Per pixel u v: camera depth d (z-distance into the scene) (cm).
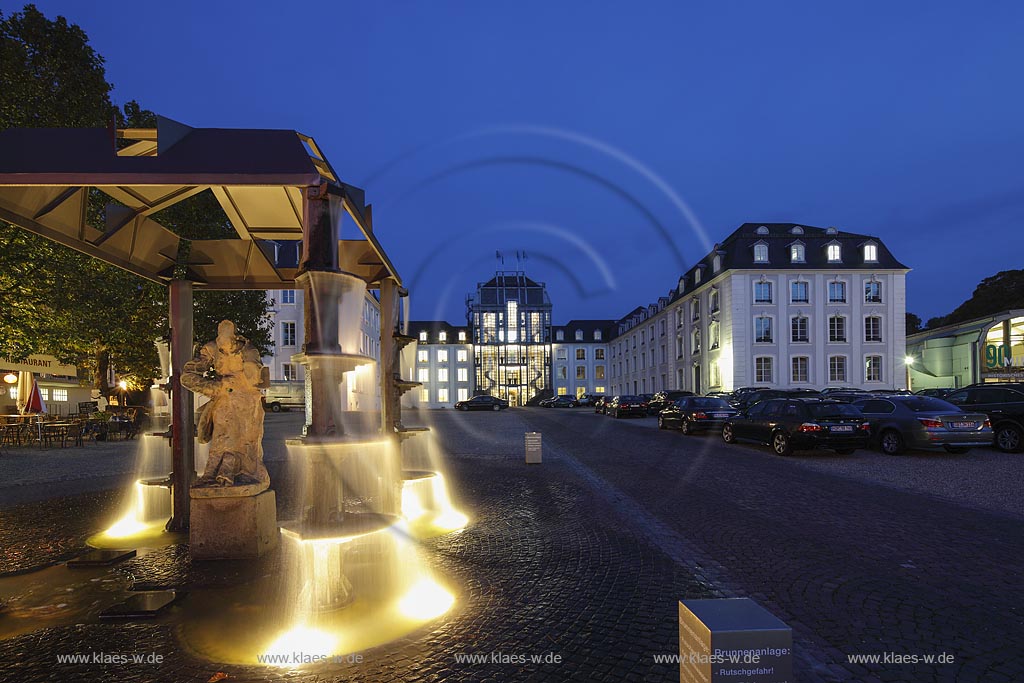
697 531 672
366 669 344
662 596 461
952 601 451
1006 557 565
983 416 1316
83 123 1406
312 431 450
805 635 389
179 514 704
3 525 733
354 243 747
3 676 340
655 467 1224
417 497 847
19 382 1998
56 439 1989
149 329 1914
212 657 361
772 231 4672
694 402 2041
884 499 854
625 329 7406
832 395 2478
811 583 492
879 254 4347
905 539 632
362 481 907
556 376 8312
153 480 736
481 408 5188
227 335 579
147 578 514
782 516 747
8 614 435
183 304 721
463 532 674
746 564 545
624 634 389
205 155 453
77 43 1399
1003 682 326
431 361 7838
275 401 4359
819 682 326
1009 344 3197
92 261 1321
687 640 212
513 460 1374
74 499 919
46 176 428
